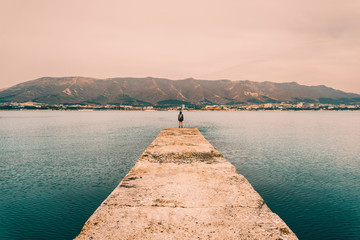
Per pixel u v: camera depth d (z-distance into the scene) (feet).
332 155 86.94
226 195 16.21
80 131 183.01
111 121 346.74
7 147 103.19
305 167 67.62
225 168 24.27
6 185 50.57
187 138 55.72
